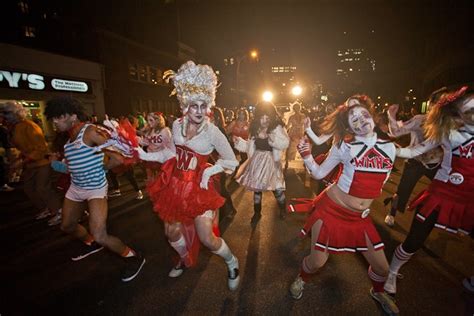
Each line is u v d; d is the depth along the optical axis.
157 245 3.41
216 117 4.62
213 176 2.43
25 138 3.91
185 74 2.10
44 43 14.34
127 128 2.43
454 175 2.09
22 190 6.09
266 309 2.29
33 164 4.00
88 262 3.09
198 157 2.26
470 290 2.42
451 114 2.05
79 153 2.42
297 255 3.10
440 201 2.16
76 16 15.99
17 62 12.45
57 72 14.34
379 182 1.90
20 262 3.11
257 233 3.65
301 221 4.02
